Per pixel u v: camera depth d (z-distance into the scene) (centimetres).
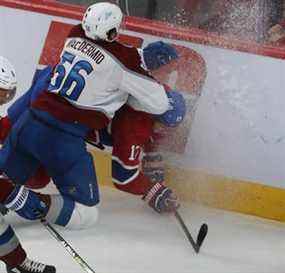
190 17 1661
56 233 1304
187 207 1584
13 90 1301
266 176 1566
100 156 1634
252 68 1534
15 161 1453
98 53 1387
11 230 1180
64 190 1434
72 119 1398
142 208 1563
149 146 1528
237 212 1588
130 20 1576
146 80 1404
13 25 1619
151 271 1315
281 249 1448
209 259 1378
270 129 1545
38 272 1212
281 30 1639
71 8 1595
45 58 1620
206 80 1561
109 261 1341
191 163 1585
